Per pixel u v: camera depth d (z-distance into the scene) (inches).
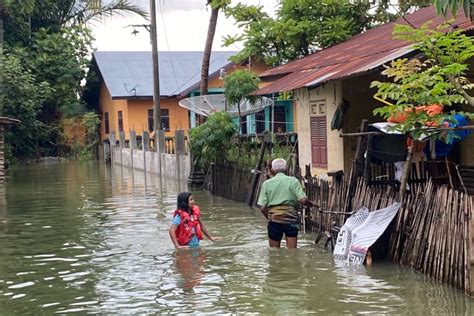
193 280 351.3
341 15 847.1
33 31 1659.7
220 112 783.1
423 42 337.7
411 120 339.0
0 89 1401.3
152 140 1161.4
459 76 377.7
